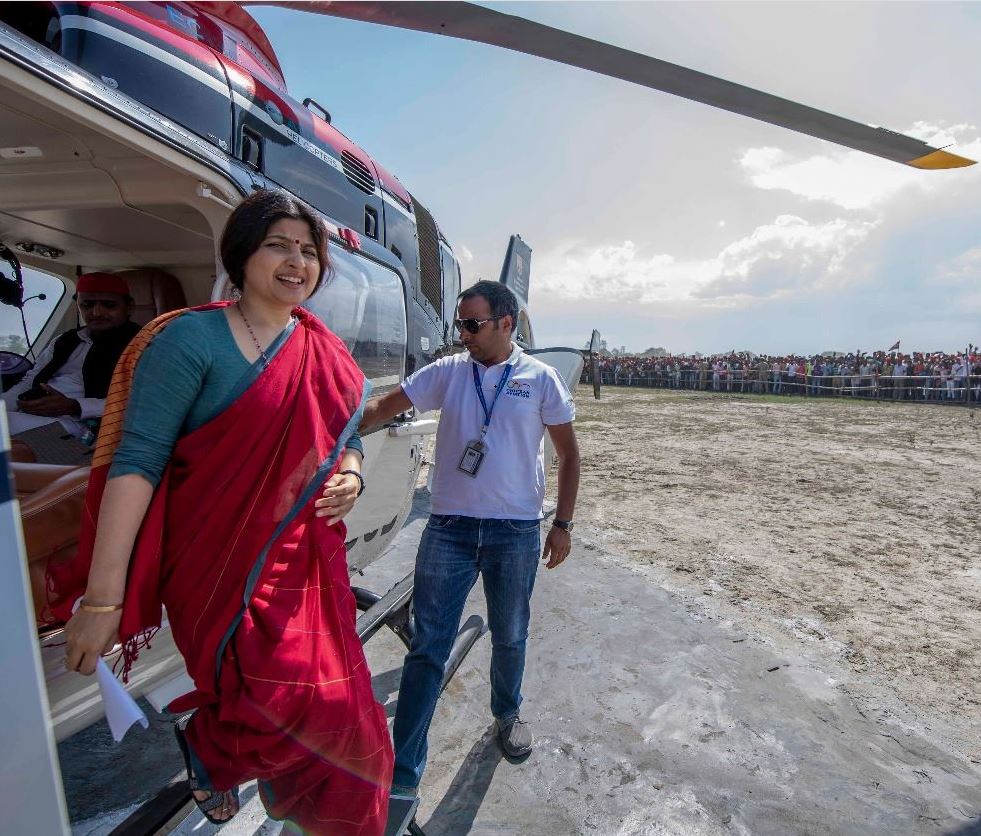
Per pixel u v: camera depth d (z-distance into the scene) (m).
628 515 6.15
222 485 1.31
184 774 1.78
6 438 1.07
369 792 1.46
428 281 5.20
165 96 2.26
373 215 3.83
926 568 4.88
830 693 3.06
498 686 2.51
